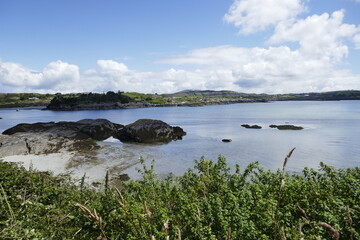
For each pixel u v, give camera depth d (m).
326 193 7.50
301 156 33.41
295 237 4.79
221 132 60.03
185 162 31.64
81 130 54.41
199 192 10.91
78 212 7.27
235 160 32.19
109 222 6.48
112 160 33.06
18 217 6.18
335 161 30.53
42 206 7.09
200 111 158.88
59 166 30.06
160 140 49.75
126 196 8.40
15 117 127.12
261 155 34.72
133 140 49.75
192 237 5.75
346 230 5.06
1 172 9.70
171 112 154.00
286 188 7.18
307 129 61.53
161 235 5.10
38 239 5.32
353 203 6.65
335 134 51.91
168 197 9.01
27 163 31.14
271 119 92.38
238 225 5.71
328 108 161.00
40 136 41.38
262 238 5.09
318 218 5.94
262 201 6.44
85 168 29.25
